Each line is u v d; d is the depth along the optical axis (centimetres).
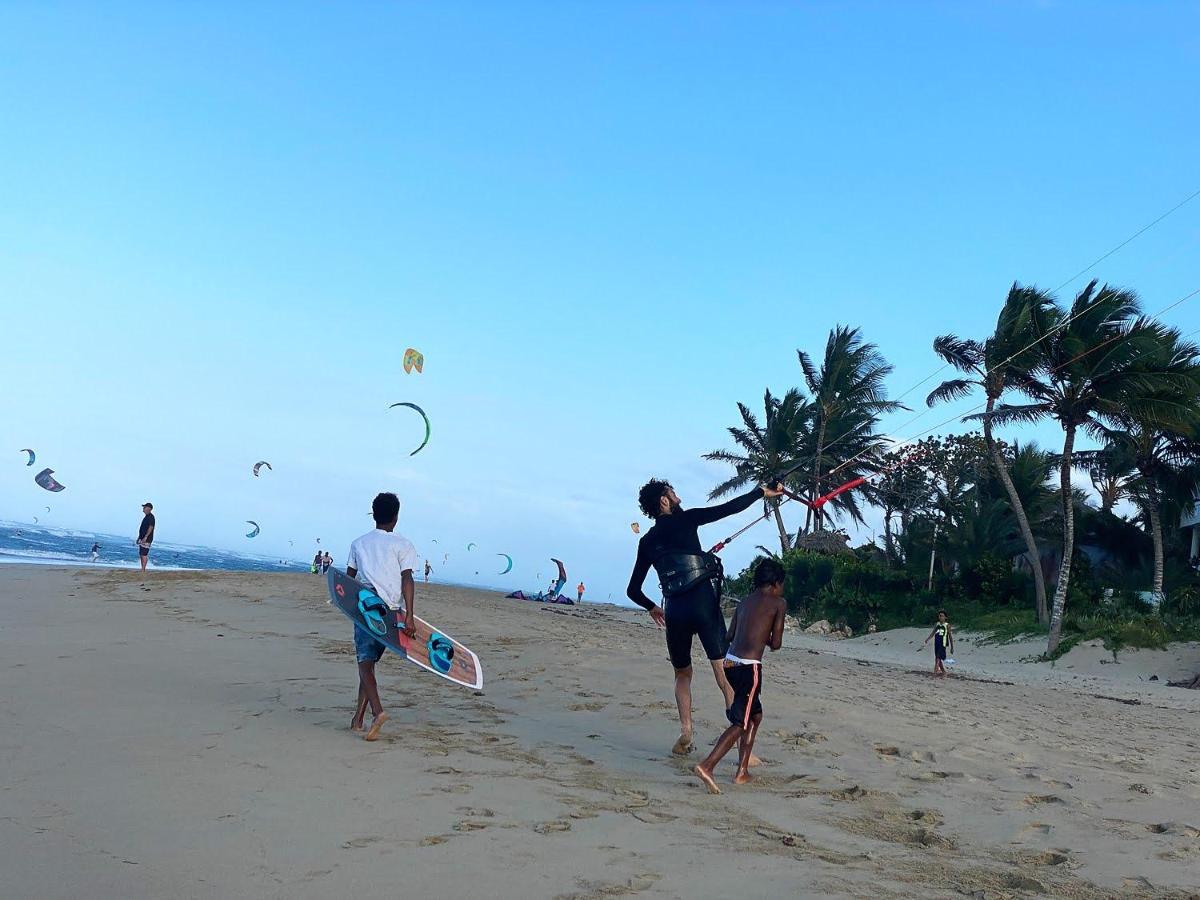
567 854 389
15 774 471
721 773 574
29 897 310
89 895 315
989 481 3794
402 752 566
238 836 387
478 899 333
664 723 726
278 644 1070
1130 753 798
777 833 446
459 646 708
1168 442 2898
